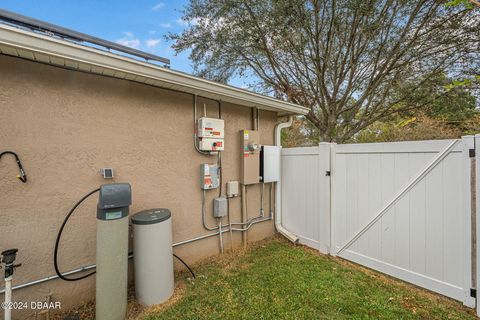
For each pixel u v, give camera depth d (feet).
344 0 16.52
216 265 10.59
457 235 7.72
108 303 6.56
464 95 17.83
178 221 10.11
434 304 7.59
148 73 7.86
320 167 12.01
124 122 8.48
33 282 6.91
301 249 12.44
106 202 6.39
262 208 13.91
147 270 7.60
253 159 12.63
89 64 6.80
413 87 19.70
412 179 8.81
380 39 18.10
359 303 7.64
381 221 9.75
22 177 6.63
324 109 20.86
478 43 16.38
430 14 16.66
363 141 24.30
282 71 22.24
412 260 8.84
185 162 10.25
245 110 12.69
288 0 16.79
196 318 7.09
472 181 7.40
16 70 6.52
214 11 19.74
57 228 7.27
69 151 7.40
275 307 7.51
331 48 18.83
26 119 6.70
